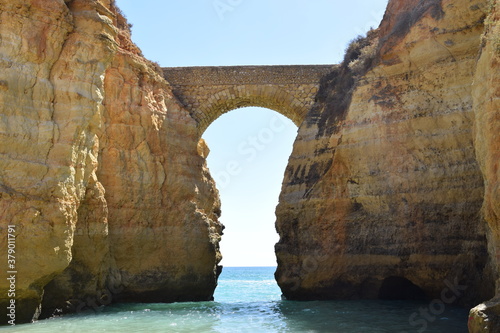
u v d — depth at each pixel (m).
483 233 14.90
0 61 13.68
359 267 19.00
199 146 30.02
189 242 23.05
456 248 16.06
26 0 14.30
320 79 26.06
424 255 16.98
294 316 15.27
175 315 16.28
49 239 13.60
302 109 26.39
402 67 18.92
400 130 18.47
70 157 14.58
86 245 17.25
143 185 22.11
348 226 19.72
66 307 16.38
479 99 11.40
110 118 21.73
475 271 15.08
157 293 21.77
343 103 21.58
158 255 22.02
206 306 19.64
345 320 14.00
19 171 13.49
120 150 21.70
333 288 19.70
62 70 15.03
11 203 13.09
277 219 22.83
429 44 17.89
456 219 16.22
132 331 12.59
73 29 15.41
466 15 16.80
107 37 16.02
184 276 22.58
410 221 17.61
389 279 18.73
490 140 10.26
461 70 16.97
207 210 25.52
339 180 20.39
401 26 19.30
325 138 21.75
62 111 14.80
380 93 19.55
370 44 23.45
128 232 21.16
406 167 18.05
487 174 10.43
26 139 13.82
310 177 21.72
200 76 26.77
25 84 14.11
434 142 17.36
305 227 21.16
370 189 19.14
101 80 15.93
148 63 24.95
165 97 24.97
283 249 21.92
